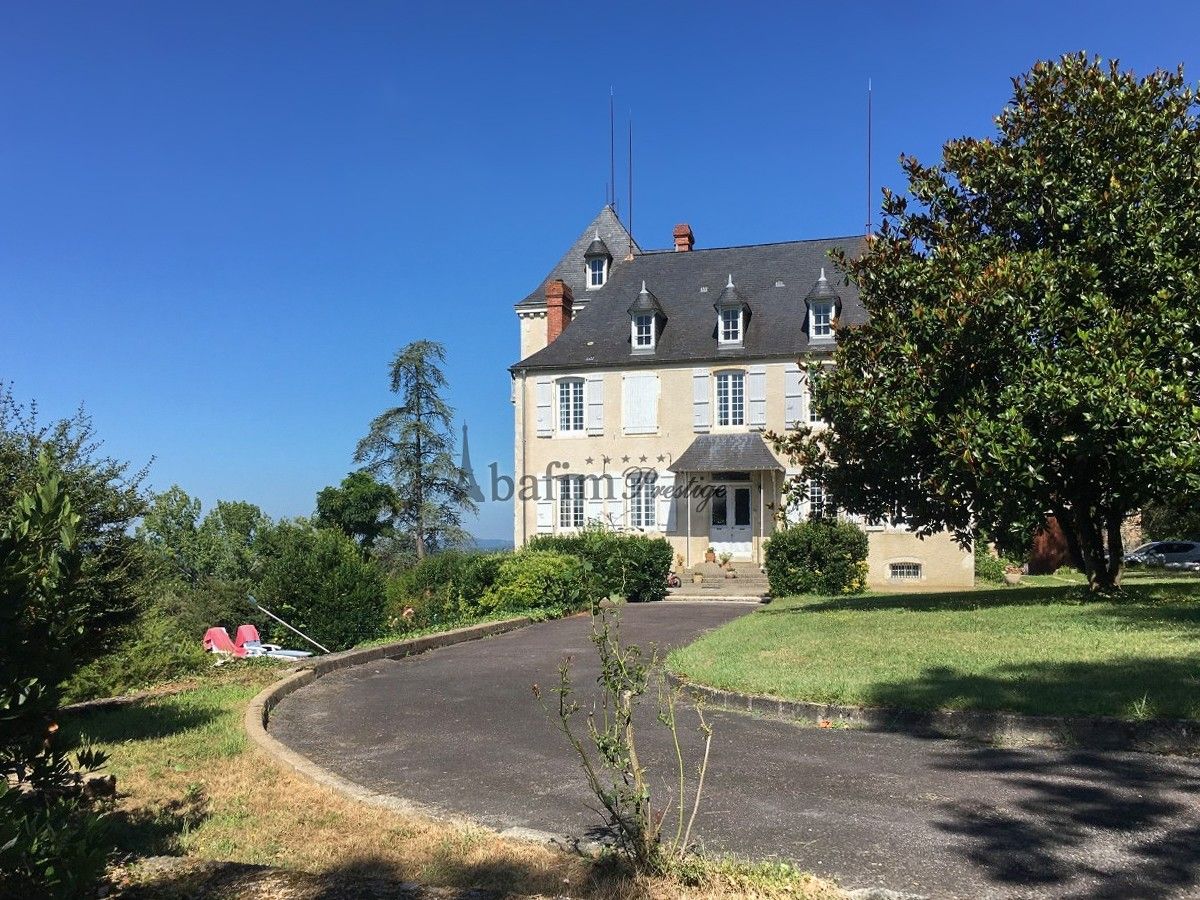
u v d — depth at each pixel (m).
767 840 5.15
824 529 24.05
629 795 4.62
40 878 3.66
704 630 16.86
